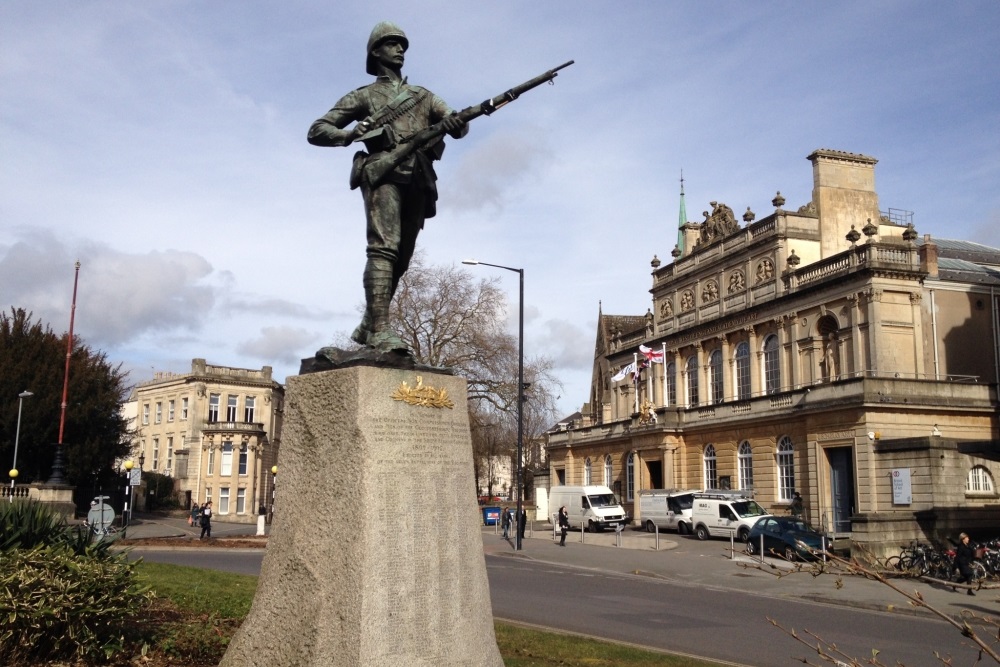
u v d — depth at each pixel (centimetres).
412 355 669
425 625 611
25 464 5138
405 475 622
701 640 1338
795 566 502
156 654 896
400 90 730
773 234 4847
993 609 1769
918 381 3788
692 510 4109
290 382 669
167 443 8556
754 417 4534
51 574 867
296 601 607
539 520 6319
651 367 6144
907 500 3391
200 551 3100
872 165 5056
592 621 1517
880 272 4119
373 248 695
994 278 4469
